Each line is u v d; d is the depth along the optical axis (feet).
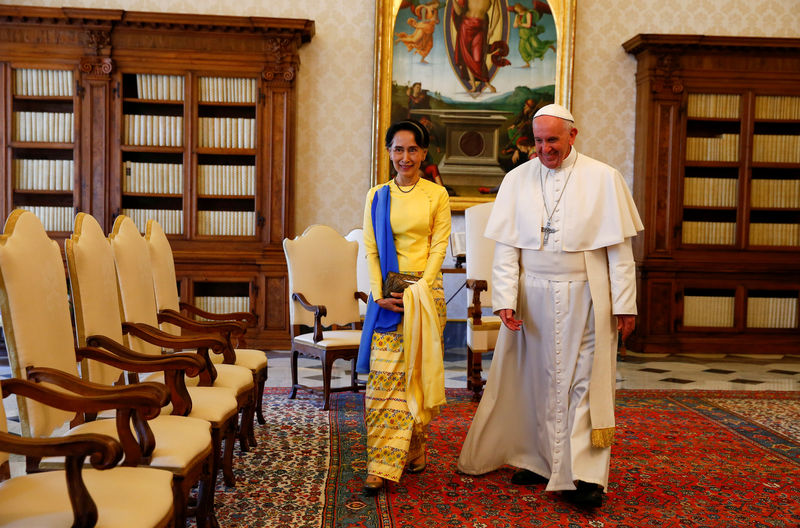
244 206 24.25
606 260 10.45
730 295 25.58
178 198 23.95
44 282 7.73
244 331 13.38
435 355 10.53
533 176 10.91
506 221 10.97
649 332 24.89
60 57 22.45
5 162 22.54
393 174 24.79
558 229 10.48
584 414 10.18
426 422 10.71
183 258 22.95
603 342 10.15
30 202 23.35
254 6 24.31
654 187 24.64
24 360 7.13
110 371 9.32
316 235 16.98
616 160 25.80
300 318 16.62
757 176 25.86
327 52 24.70
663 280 24.77
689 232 25.12
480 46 25.05
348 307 17.21
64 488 6.07
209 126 23.24
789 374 21.27
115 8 23.68
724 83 24.64
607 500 10.50
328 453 12.46
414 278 10.78
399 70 24.82
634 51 25.05
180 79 23.04
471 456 11.39
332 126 24.80
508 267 10.98
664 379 20.13
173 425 8.05
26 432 7.13
